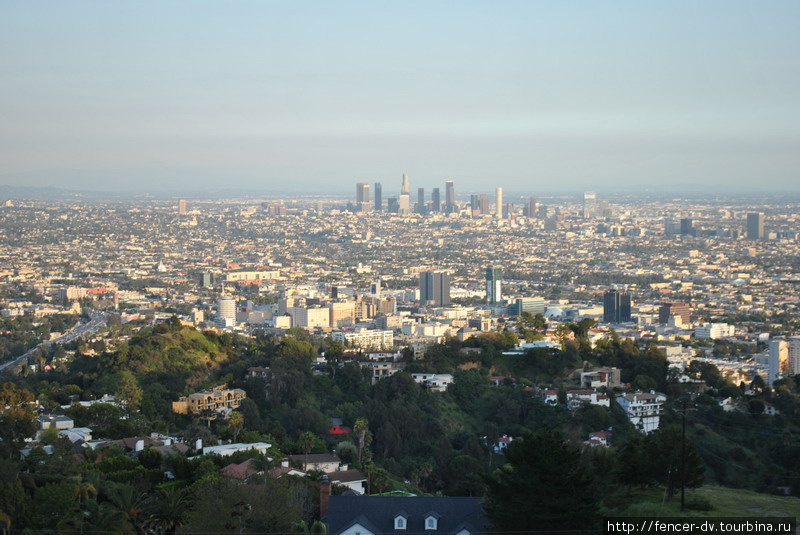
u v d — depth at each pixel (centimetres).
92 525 15400
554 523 14100
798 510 16388
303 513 16138
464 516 15200
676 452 17425
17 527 15538
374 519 15238
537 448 14525
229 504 15162
